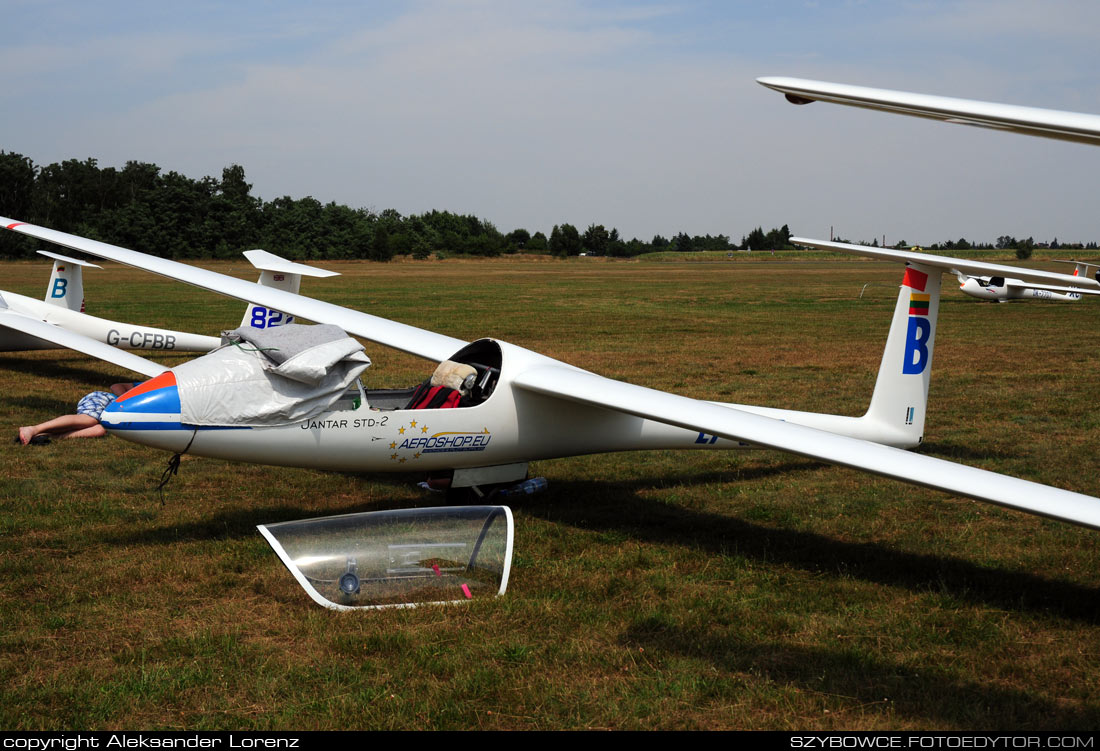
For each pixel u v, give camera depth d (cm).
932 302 784
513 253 12206
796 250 15150
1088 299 3531
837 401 1245
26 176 9031
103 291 3416
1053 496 421
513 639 467
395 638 462
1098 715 398
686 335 2144
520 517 708
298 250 9100
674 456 934
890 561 612
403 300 3378
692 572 587
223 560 582
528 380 667
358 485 789
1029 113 276
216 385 591
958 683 428
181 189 8712
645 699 406
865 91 306
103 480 791
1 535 636
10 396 1202
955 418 1143
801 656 457
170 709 394
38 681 416
